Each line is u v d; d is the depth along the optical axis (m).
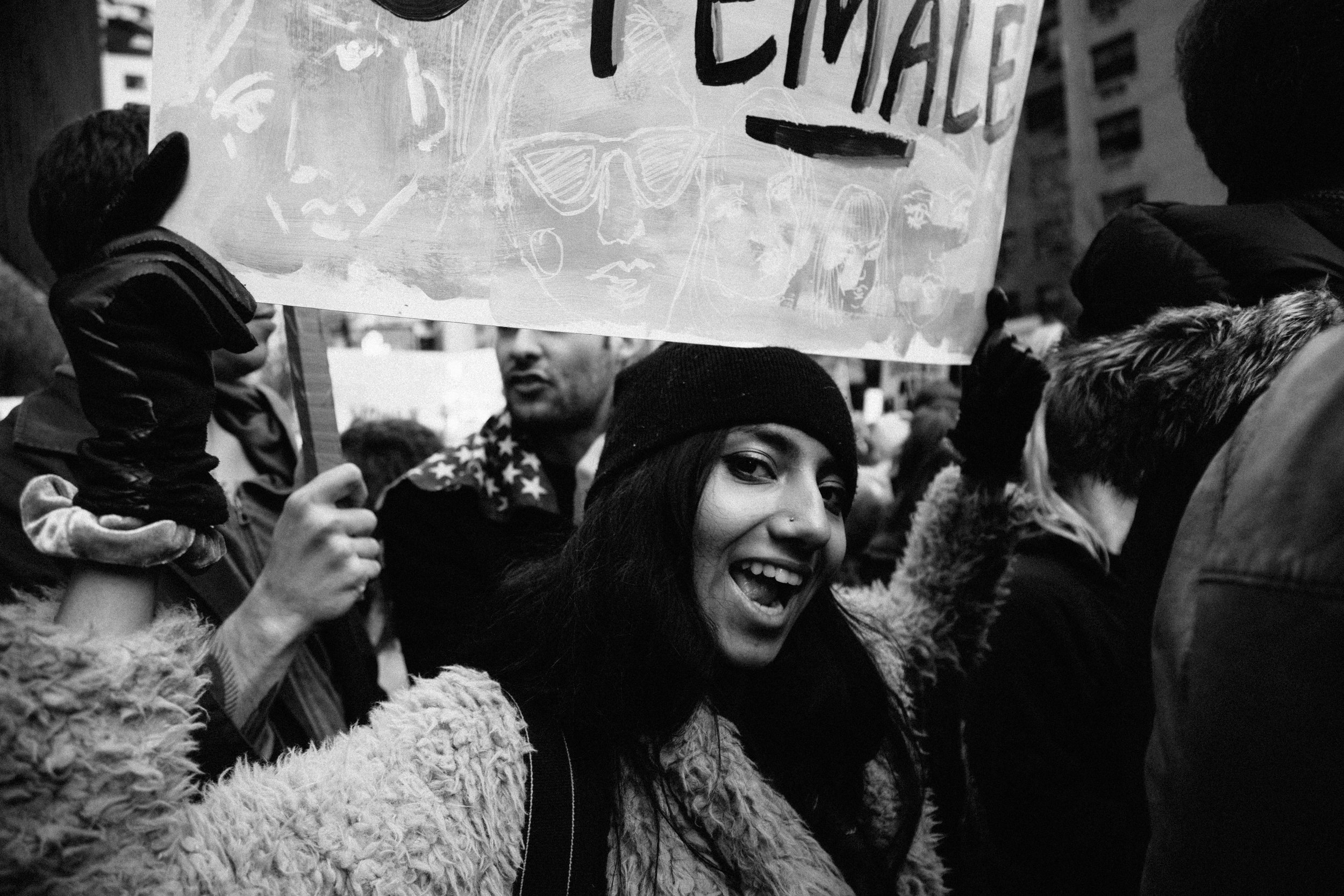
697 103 1.20
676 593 1.05
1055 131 16.72
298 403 1.29
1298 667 0.58
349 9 1.02
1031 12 1.50
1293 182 1.02
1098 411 1.08
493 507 2.17
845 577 2.92
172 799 0.79
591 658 1.04
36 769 0.73
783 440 1.11
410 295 1.05
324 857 0.82
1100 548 1.59
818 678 1.20
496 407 5.74
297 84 0.99
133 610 0.85
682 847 1.00
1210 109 1.03
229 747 0.97
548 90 1.11
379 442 3.19
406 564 2.14
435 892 0.85
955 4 1.41
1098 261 1.19
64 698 0.74
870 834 1.25
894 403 8.13
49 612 0.84
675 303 1.19
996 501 1.49
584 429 2.31
